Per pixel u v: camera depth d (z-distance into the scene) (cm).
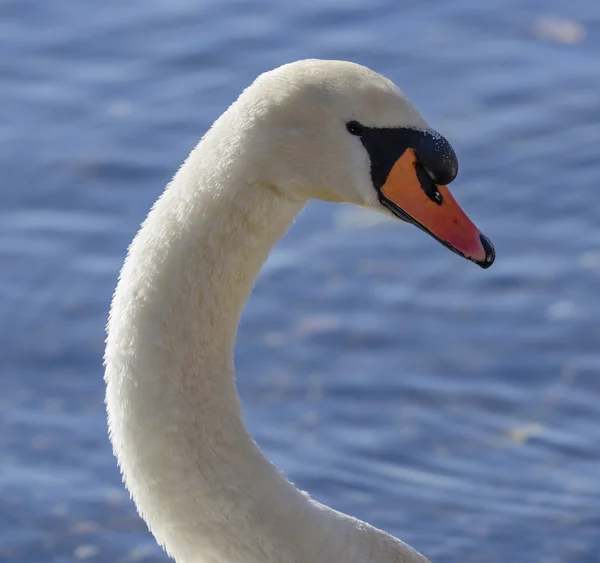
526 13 1808
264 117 616
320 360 1297
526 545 1102
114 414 628
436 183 643
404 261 1416
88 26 1797
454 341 1314
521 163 1548
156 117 1631
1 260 1413
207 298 620
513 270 1398
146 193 1516
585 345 1303
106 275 1398
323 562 644
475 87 1673
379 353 1304
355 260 1418
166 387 620
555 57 1720
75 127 1612
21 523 1119
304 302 1370
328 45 1753
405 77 1698
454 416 1234
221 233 617
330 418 1232
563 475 1173
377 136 630
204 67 1719
